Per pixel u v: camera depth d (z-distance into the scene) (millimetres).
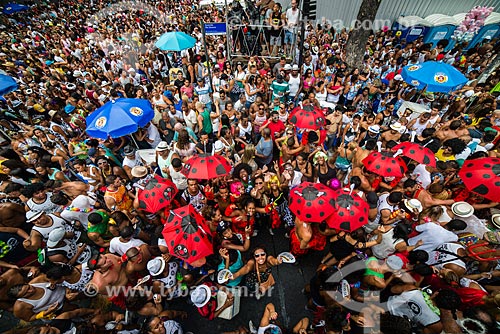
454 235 3768
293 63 9367
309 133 5836
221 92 8188
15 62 11891
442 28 13633
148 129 6883
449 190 5004
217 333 4094
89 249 4547
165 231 3701
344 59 11945
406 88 8727
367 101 9266
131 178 5805
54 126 7238
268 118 7441
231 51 10812
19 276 3844
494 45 12125
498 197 3904
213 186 5344
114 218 4219
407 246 3961
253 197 4871
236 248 4199
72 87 9641
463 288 3330
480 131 6824
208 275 4262
